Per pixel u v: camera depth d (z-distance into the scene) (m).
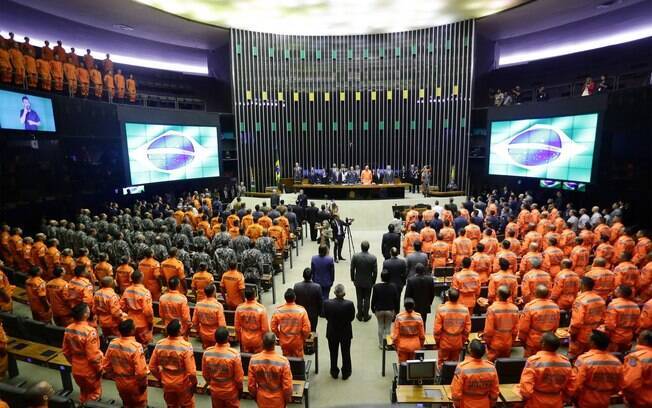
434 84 22.66
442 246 9.16
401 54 22.94
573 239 10.54
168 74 22.05
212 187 22.84
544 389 4.12
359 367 6.60
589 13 18.70
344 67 23.34
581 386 4.30
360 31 22.56
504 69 22.36
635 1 16.92
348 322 6.03
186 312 6.20
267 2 17.59
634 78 16.73
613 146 15.20
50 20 17.28
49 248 9.08
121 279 7.96
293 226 13.33
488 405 4.11
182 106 22.52
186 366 4.53
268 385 4.32
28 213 13.33
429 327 7.98
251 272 8.40
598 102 15.06
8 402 4.21
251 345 5.78
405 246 10.48
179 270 7.84
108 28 19.64
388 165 22.66
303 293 6.55
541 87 19.08
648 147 14.07
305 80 23.38
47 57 13.72
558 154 16.80
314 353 6.73
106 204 15.98
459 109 22.33
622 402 4.99
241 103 22.67
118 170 18.06
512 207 15.45
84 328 4.92
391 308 6.58
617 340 6.04
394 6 18.39
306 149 23.83
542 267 8.81
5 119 11.58
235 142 23.08
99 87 16.08
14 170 12.76
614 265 9.71
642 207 14.43
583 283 6.08
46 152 14.06
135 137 17.52
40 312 7.30
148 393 6.00
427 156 23.27
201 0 17.14
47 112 13.19
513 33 22.06
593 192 15.98
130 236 10.77
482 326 6.50
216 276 8.81
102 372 5.09
